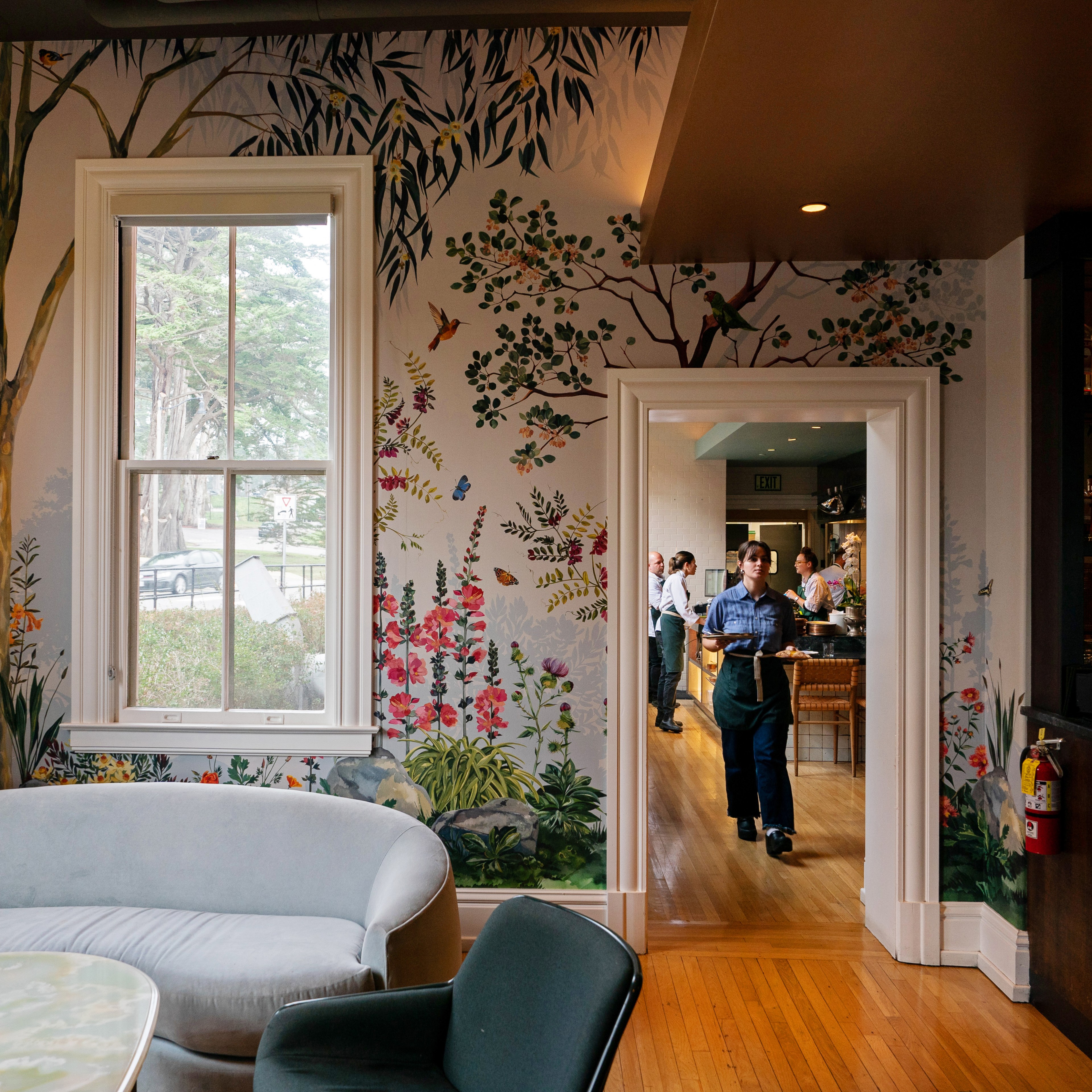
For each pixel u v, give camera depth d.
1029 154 2.29
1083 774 2.57
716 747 6.74
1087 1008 2.54
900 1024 2.70
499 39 3.23
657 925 3.41
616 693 3.18
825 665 5.84
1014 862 2.92
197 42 3.28
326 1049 1.75
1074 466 2.70
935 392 3.13
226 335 3.31
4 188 3.32
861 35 1.75
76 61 3.31
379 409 3.24
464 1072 1.73
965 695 3.16
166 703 3.30
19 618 3.29
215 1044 2.11
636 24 3.16
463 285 3.23
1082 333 2.70
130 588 3.31
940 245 3.00
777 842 4.20
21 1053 1.62
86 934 2.36
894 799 3.16
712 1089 2.36
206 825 2.72
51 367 3.30
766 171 2.40
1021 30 1.73
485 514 3.22
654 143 3.21
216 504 3.30
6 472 3.30
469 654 3.22
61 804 2.75
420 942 2.16
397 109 3.23
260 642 3.28
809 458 10.00
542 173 3.22
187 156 3.27
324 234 3.30
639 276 3.21
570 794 3.20
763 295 3.20
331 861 2.63
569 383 3.22
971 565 3.16
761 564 4.29
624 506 3.18
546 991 1.67
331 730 3.19
